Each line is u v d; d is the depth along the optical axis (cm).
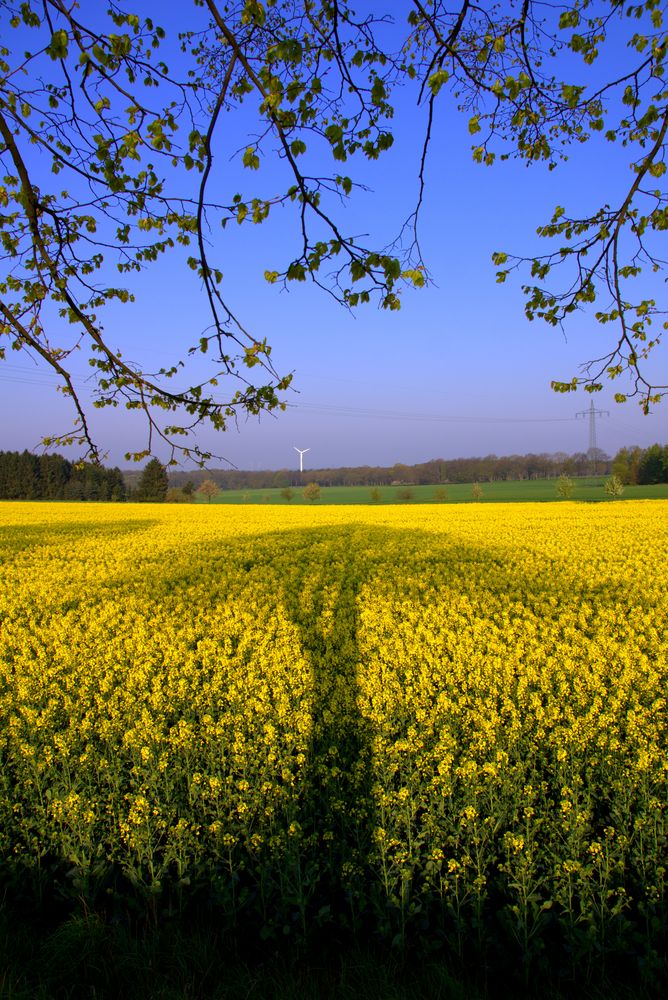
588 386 319
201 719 673
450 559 1847
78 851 462
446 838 457
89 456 282
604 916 396
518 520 3025
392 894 412
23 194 239
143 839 462
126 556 2027
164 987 369
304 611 1254
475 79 259
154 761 569
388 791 503
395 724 673
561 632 1051
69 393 276
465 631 1027
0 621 1212
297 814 503
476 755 577
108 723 662
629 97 274
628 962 387
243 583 1584
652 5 248
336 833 497
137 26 227
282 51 209
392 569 1694
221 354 253
